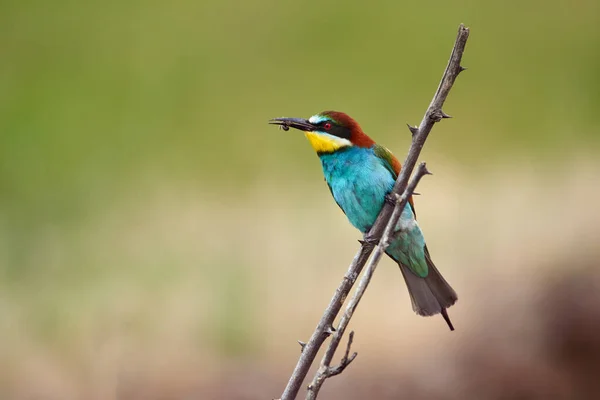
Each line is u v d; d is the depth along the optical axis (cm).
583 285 1080
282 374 1082
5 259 1355
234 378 1071
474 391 984
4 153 1761
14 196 1572
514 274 1153
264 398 1041
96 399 1063
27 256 1365
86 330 1159
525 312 1052
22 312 1203
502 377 987
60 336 1152
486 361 1012
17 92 1962
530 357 1005
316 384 478
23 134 1856
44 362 1106
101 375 1085
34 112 1941
